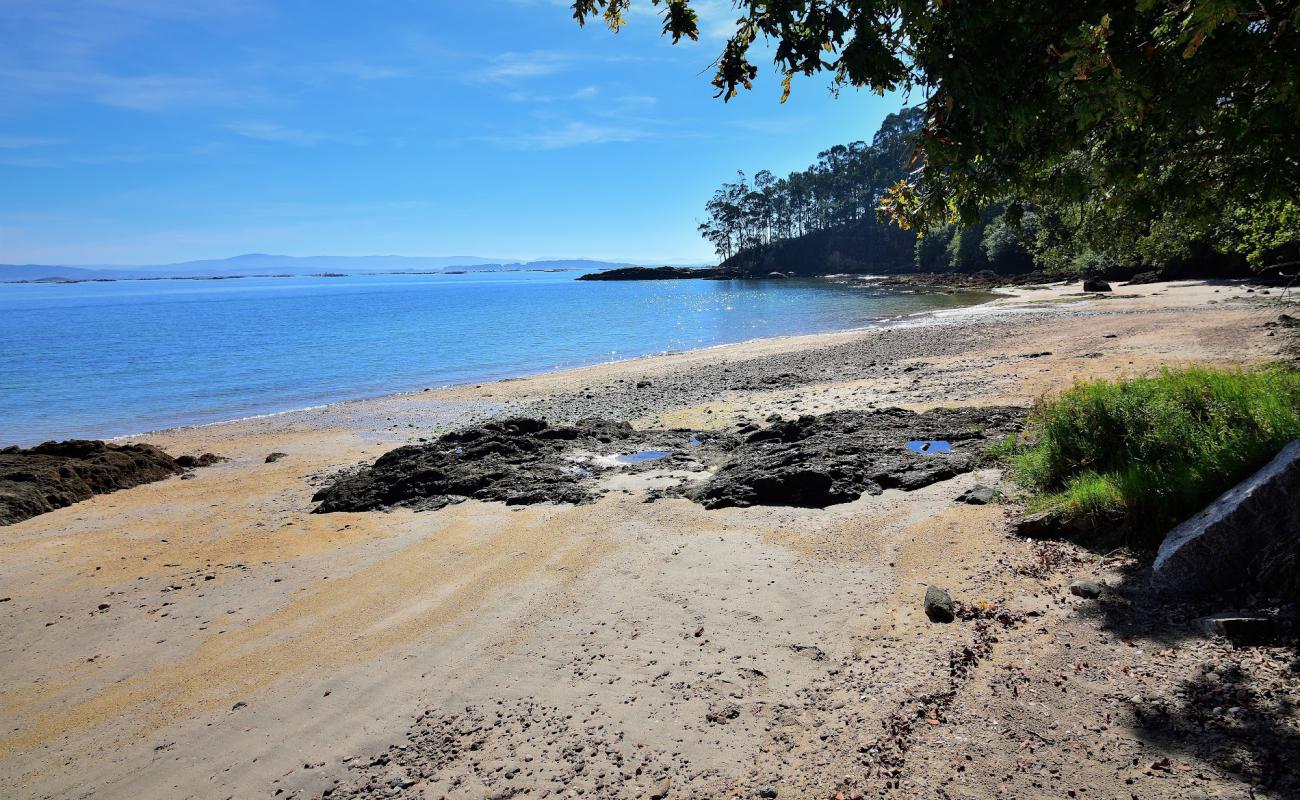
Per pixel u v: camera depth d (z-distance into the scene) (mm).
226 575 7898
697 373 23500
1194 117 4086
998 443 9609
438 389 23625
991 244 68938
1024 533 6488
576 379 24109
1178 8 3561
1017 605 5230
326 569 7789
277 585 7469
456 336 43281
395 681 5242
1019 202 5090
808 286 89812
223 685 5457
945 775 3545
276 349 37844
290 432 17797
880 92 4250
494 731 4484
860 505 8109
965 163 4523
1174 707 3717
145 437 17984
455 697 4930
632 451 12195
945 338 26984
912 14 3750
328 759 4387
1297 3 3445
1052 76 3910
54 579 8164
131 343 42062
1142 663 4168
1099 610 4898
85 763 4625
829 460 9469
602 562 7164
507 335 43344
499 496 9859
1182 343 18266
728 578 6477
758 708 4410
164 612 7004
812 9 4039
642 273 148750
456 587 6922
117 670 5879
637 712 4512
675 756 4031
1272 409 5871
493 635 5816
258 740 4672
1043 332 25297
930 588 5488
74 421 20750
